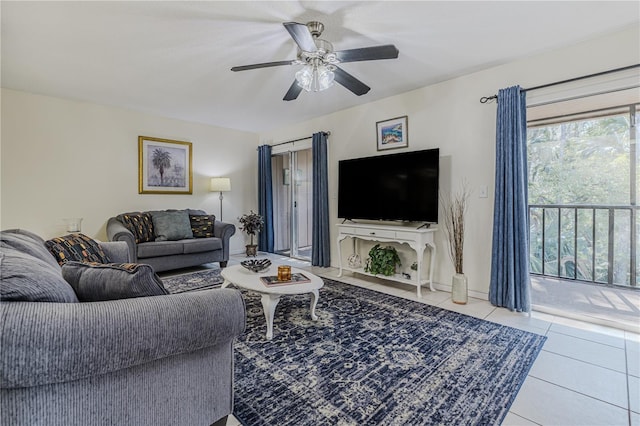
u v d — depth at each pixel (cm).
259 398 153
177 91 352
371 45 247
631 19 211
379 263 353
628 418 140
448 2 193
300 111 436
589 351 201
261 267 269
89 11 198
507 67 282
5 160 346
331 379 169
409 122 354
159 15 204
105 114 411
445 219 327
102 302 97
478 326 239
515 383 166
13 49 249
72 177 388
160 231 411
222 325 113
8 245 134
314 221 459
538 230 396
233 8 197
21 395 85
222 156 535
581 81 243
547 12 203
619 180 338
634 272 327
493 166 292
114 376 99
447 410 145
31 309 84
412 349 203
